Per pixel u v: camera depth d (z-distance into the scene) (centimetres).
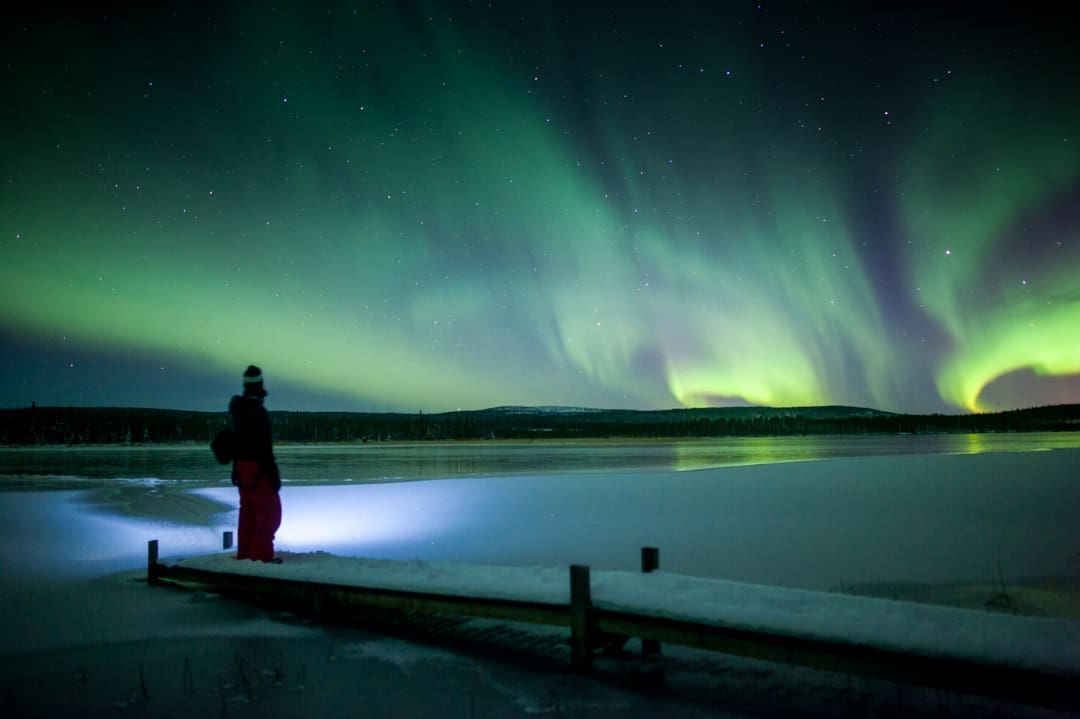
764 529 1045
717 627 371
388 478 2381
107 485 2081
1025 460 2553
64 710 363
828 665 337
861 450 4341
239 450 638
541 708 363
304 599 596
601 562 818
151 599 614
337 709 363
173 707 366
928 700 368
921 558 795
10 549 931
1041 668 288
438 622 525
